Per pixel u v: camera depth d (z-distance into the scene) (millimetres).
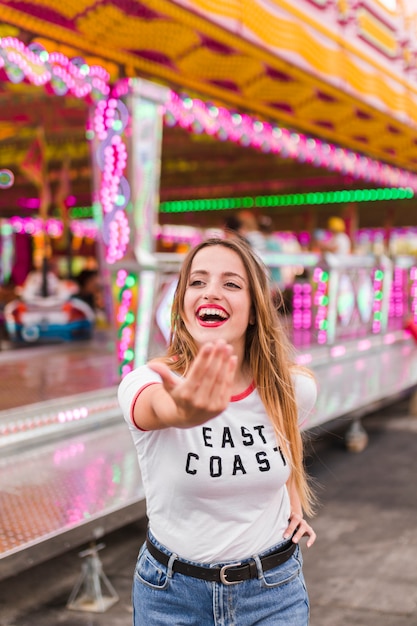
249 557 2012
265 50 5938
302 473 2229
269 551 2049
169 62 6402
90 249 22328
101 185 6191
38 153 10977
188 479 1937
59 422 5316
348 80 7559
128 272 6074
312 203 19266
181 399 1545
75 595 3807
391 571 4328
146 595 2057
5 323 11828
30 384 6766
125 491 4043
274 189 19391
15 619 3633
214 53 6188
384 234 20969
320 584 4156
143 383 1876
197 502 1965
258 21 5812
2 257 22016
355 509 5449
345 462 6789
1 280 21375
